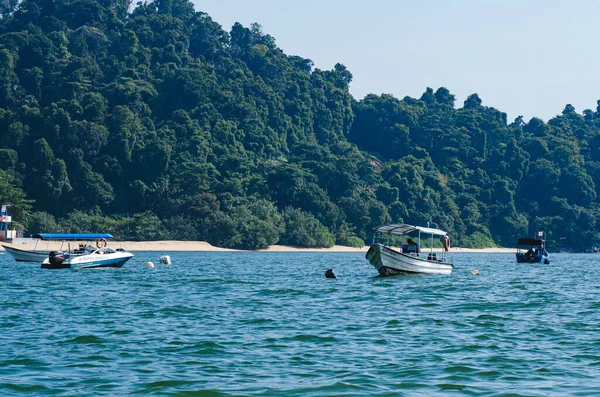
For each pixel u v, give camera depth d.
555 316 42.56
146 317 40.56
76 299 49.41
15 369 26.77
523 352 30.80
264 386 24.62
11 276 70.12
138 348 31.02
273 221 195.62
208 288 59.31
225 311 43.56
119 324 37.75
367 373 26.58
